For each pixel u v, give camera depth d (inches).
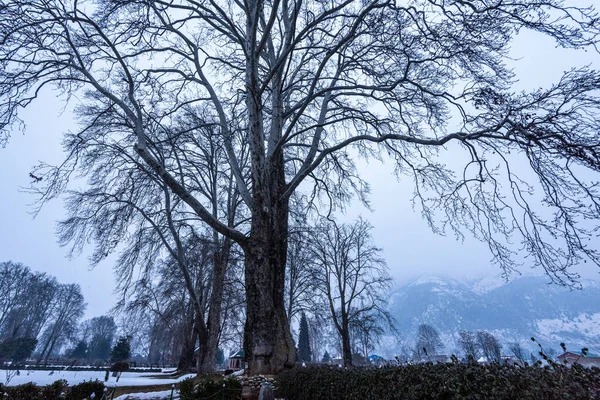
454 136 387.5
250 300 430.6
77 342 3297.2
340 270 1148.5
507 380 112.5
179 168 703.7
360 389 191.0
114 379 1068.5
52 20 414.6
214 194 881.5
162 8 523.8
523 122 299.6
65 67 460.1
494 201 407.8
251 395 348.8
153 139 645.9
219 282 848.9
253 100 495.8
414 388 142.8
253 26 488.4
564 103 285.4
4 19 382.9
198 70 601.9
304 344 2586.1
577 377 102.9
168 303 1143.6
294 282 1202.0
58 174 467.5
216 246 839.7
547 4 302.0
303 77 597.9
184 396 340.5
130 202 623.8
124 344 2257.6
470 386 121.5
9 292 2655.0
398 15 397.1
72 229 589.9
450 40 383.6
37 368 1581.0
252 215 478.0
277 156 553.9
